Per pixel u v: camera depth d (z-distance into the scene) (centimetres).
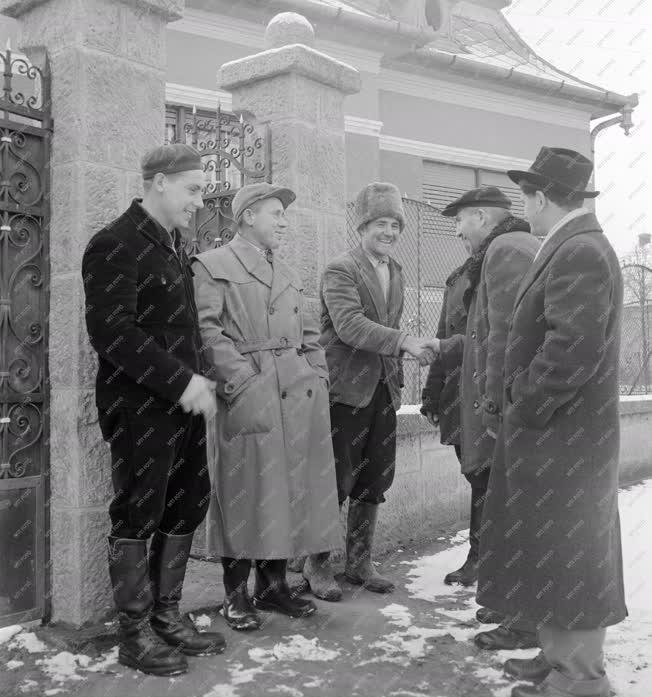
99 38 322
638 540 507
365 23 896
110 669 281
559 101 1192
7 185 310
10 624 309
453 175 1116
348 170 943
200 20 819
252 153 427
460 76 1062
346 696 262
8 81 312
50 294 324
